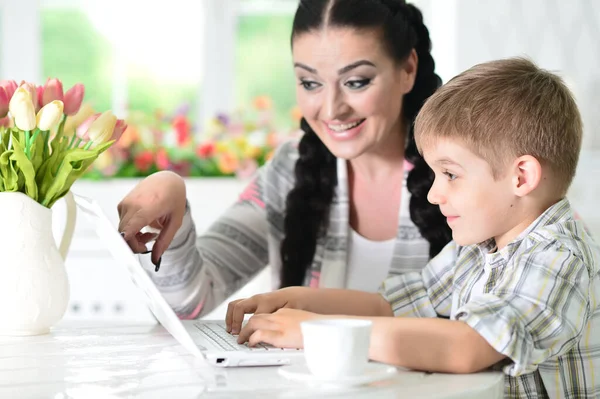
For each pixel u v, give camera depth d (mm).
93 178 2881
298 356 965
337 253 1715
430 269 1343
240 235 1760
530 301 982
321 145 1717
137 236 1310
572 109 1182
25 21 3877
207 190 2717
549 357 969
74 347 1084
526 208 1129
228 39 4031
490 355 935
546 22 3162
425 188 1619
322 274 1719
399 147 1693
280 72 4129
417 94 1659
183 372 909
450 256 1331
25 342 1126
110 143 1191
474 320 940
